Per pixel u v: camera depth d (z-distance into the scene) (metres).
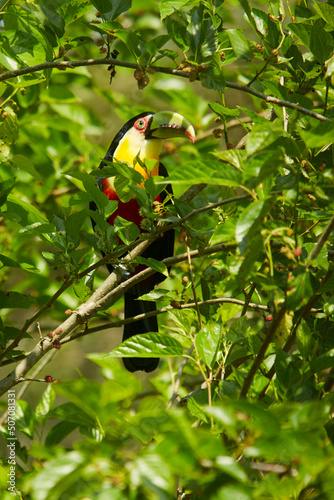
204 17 5.46
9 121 5.74
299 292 3.15
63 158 9.00
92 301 5.41
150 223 4.50
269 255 3.24
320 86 5.43
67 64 5.02
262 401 3.81
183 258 4.77
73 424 4.37
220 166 3.06
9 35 5.33
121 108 9.40
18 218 5.44
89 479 2.91
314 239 4.46
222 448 2.38
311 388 3.89
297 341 3.65
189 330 4.40
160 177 4.45
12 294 5.11
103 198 4.60
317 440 2.36
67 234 4.80
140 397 6.80
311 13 5.49
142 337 4.01
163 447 2.44
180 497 3.59
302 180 4.00
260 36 5.07
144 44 5.10
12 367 11.96
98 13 5.18
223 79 4.84
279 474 3.18
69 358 12.62
